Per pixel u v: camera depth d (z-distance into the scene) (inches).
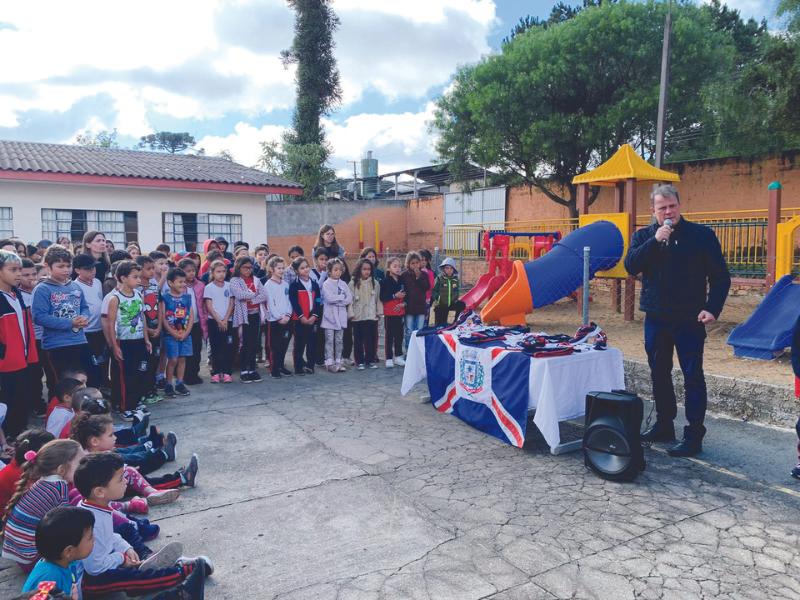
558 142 649.0
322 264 351.6
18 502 133.6
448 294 366.3
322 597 125.1
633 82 617.0
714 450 208.7
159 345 282.0
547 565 136.3
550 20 963.3
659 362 212.4
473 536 150.3
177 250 656.4
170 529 155.9
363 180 1358.3
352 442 221.5
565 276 375.6
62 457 135.0
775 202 364.2
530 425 240.1
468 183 820.6
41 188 577.0
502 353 218.5
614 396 186.9
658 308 205.2
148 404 272.1
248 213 698.2
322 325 335.3
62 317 233.3
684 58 583.2
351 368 350.3
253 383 314.5
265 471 194.4
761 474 187.8
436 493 176.6
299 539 150.0
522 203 856.3
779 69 529.3
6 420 212.4
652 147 674.8
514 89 643.5
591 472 191.6
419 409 263.6
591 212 759.7
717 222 545.6
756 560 137.7
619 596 124.0
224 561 140.1
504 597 124.1
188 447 217.0
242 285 315.6
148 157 757.9
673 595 124.2
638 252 204.5
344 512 164.7
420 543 147.2
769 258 368.2
